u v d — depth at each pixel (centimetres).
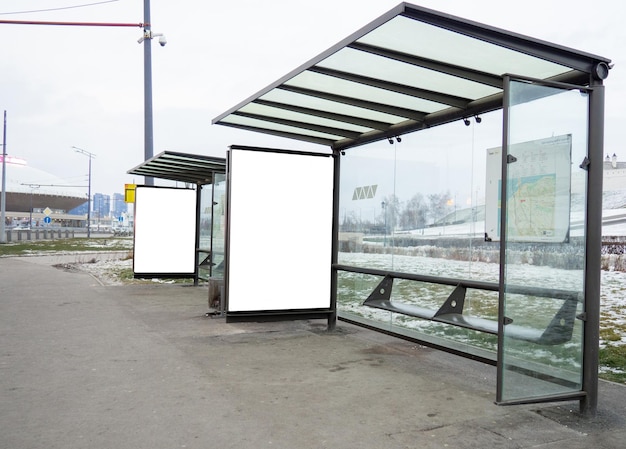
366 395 466
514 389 400
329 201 752
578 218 426
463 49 430
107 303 1002
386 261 729
